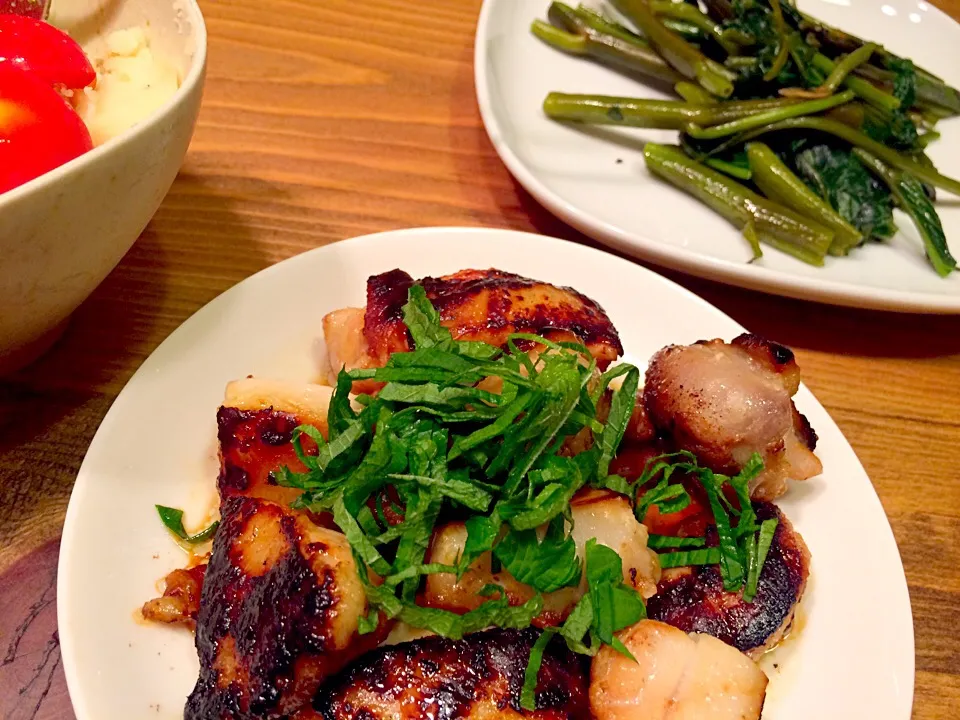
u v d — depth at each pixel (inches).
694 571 7.2
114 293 9.2
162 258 9.6
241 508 6.6
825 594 7.7
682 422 7.7
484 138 12.0
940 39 15.1
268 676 5.8
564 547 6.5
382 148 11.5
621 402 7.5
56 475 7.7
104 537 6.9
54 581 7.1
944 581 8.4
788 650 7.4
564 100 12.5
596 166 12.3
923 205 11.9
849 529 8.1
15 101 6.5
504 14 13.6
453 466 6.9
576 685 6.4
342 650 6.1
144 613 6.5
